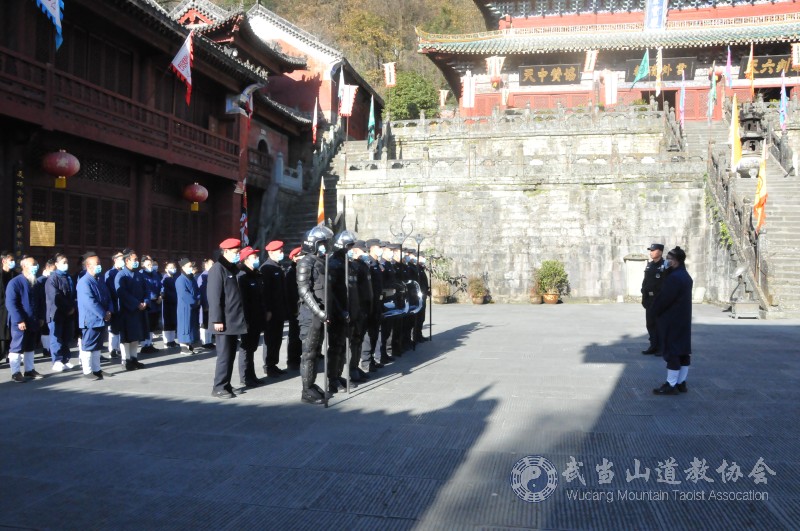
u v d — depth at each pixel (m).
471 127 36.50
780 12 42.66
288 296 10.27
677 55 42.12
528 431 6.25
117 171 17.59
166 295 13.41
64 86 14.27
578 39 42.19
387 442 5.91
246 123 23.59
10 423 6.68
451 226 27.66
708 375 9.28
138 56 18.39
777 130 33.06
